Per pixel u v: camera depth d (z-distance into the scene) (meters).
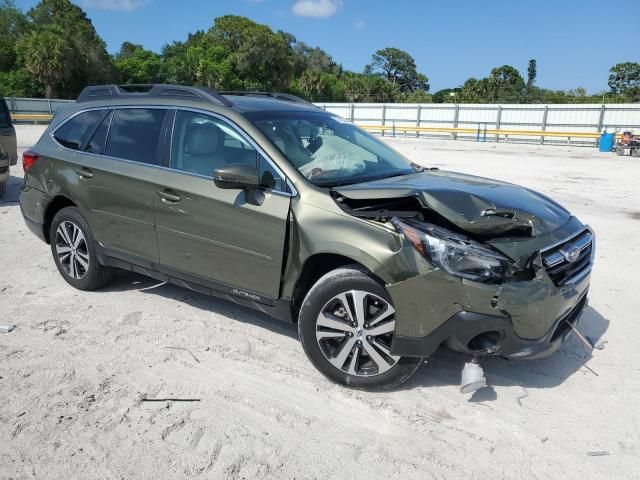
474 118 30.45
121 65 54.84
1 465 2.81
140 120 4.60
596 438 3.16
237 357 3.98
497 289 3.09
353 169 4.05
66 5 60.03
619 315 4.91
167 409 3.32
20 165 13.33
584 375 3.85
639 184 12.69
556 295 3.28
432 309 3.17
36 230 5.38
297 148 3.99
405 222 3.27
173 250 4.25
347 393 3.55
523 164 16.72
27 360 3.85
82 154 4.88
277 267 3.68
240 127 3.99
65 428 3.12
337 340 3.58
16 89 44.25
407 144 24.94
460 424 3.26
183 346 4.12
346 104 34.62
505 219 3.31
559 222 3.66
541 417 3.35
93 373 3.71
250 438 3.08
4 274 5.56
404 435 3.14
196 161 4.15
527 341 3.21
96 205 4.70
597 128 27.09
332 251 3.39
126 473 2.78
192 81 60.03
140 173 4.38
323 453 2.97
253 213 3.73
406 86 121.06
